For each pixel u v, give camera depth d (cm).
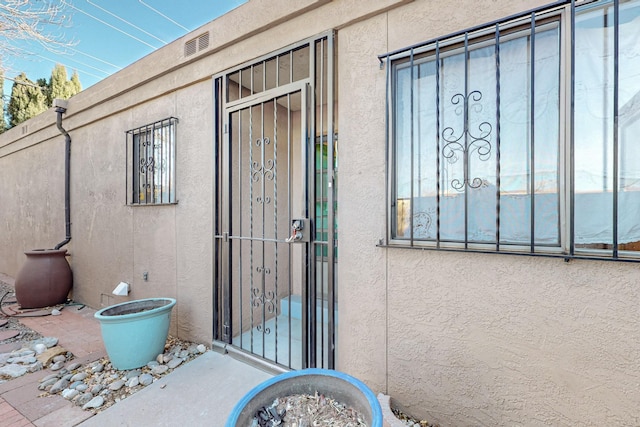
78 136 445
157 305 296
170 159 324
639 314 132
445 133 182
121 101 371
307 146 232
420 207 190
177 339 313
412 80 184
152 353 263
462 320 170
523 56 161
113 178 389
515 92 163
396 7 190
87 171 429
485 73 170
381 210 196
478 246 168
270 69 276
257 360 254
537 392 152
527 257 153
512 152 164
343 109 210
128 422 191
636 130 138
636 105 138
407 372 187
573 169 144
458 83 179
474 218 173
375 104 198
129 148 368
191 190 304
